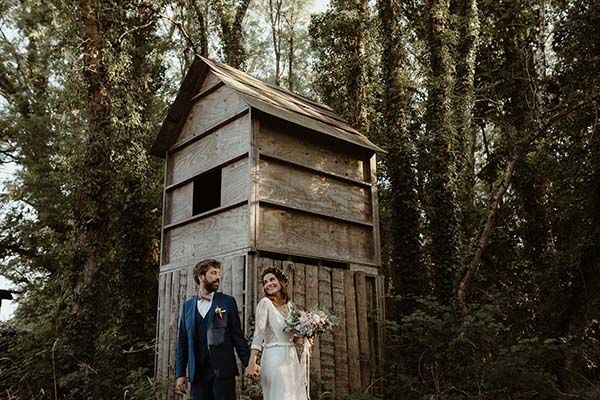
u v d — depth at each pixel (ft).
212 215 29.63
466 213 48.78
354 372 27.25
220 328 17.13
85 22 39.52
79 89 39.68
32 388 28.68
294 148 29.76
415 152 43.04
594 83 38.63
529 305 40.29
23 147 63.93
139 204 44.34
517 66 46.01
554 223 45.01
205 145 31.86
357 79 48.60
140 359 40.16
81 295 33.47
